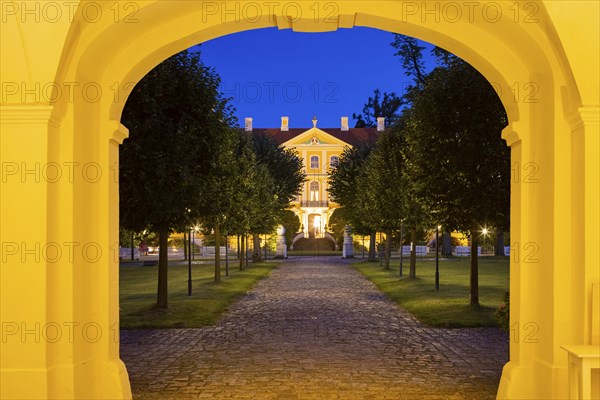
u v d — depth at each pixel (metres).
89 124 6.46
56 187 5.96
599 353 5.40
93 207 6.59
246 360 9.69
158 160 13.16
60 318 6.01
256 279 27.89
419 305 16.80
